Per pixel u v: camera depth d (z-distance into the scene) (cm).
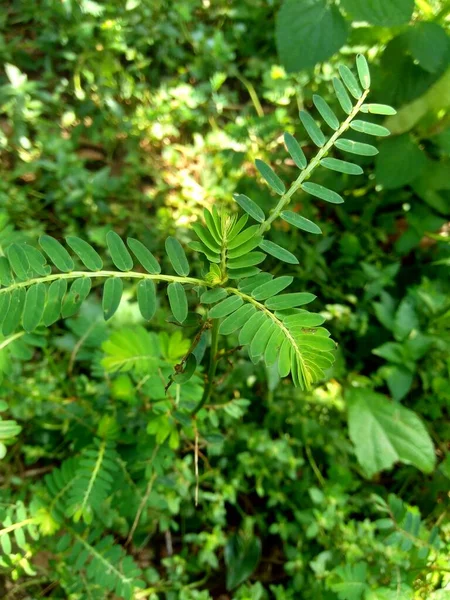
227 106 36
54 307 13
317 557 22
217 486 24
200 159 34
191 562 24
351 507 24
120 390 22
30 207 31
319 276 29
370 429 26
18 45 37
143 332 22
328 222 31
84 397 24
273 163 32
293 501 25
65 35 36
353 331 29
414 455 25
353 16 24
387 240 32
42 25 38
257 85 37
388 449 25
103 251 30
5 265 13
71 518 21
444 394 26
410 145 28
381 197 31
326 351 12
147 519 23
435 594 20
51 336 28
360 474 26
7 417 25
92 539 20
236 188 31
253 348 12
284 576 25
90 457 21
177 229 31
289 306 12
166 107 34
